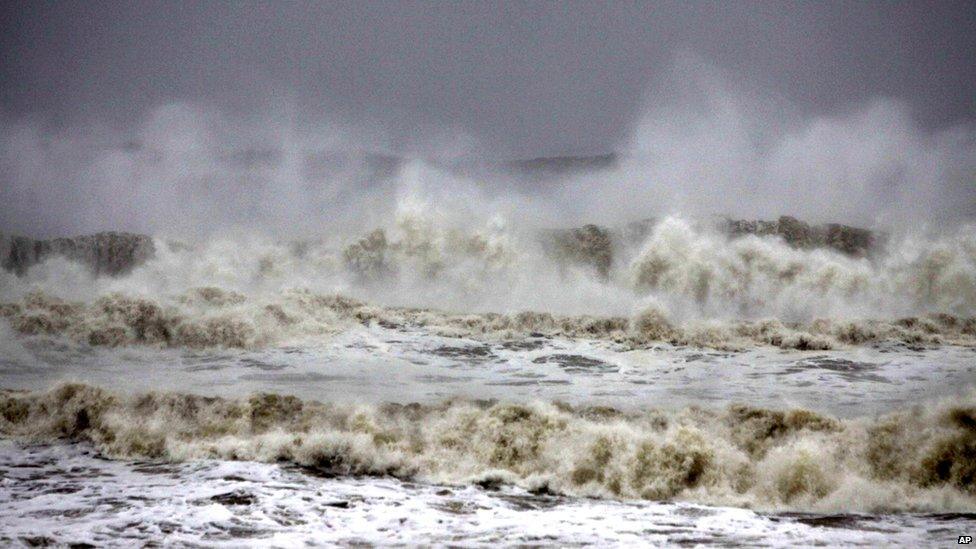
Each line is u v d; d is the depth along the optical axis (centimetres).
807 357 5147
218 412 3494
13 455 3114
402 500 2666
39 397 3488
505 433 3328
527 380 4441
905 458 3098
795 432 3347
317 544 2103
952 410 3238
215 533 2184
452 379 4422
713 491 2961
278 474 2917
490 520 2448
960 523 2480
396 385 4212
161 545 2044
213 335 5162
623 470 3045
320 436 3158
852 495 2798
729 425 3434
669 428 3222
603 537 2245
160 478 2817
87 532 2147
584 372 4691
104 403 3456
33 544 2027
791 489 2950
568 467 3080
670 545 2150
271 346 5216
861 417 3525
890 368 4822
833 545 2150
